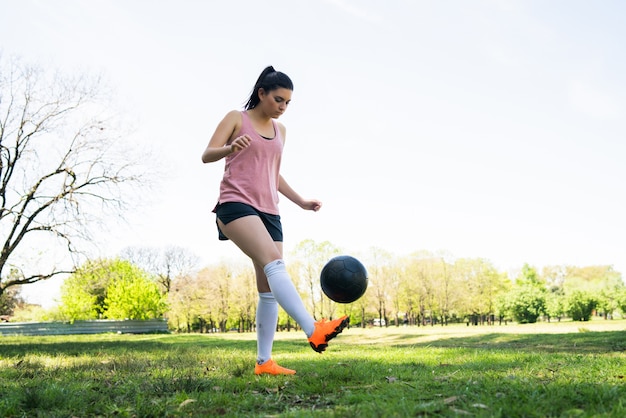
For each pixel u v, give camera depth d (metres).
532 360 4.90
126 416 2.68
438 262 47.91
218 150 3.61
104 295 45.50
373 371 4.16
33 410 2.95
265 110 3.95
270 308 4.20
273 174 4.05
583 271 59.50
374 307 46.69
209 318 51.06
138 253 53.53
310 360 5.83
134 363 5.80
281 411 2.73
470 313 48.75
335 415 2.30
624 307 43.75
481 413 2.22
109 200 17.34
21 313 45.03
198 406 2.86
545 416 2.22
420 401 2.67
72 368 5.53
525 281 61.09
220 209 3.86
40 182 16.78
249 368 4.64
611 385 2.85
